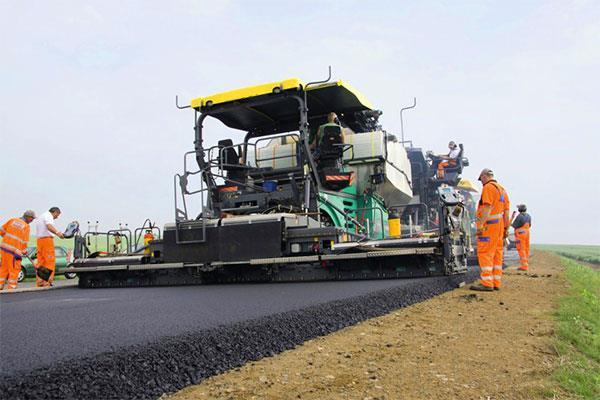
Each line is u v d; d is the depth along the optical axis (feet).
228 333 10.86
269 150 29.19
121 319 13.07
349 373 10.34
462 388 9.57
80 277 29.27
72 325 12.23
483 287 23.31
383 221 32.04
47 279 32.09
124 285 27.81
